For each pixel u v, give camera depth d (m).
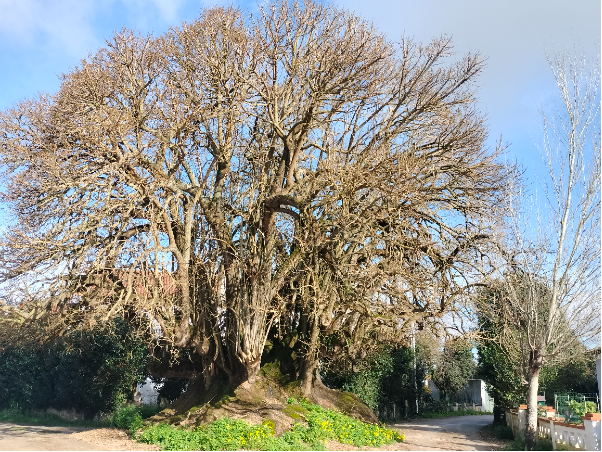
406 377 30.81
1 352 27.34
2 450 13.36
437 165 19.03
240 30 18.92
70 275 16.36
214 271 18.84
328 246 16.97
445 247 18.69
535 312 14.73
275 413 16.45
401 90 19.44
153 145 18.05
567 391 24.03
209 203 18.62
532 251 15.09
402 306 18.03
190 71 18.55
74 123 17.34
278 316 18.64
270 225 18.31
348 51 17.64
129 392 24.75
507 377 19.83
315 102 16.89
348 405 19.53
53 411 26.97
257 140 19.86
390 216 16.75
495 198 19.77
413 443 16.61
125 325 23.12
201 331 18.42
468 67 19.53
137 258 15.12
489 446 16.30
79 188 15.71
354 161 18.36
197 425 16.17
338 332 19.08
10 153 17.73
